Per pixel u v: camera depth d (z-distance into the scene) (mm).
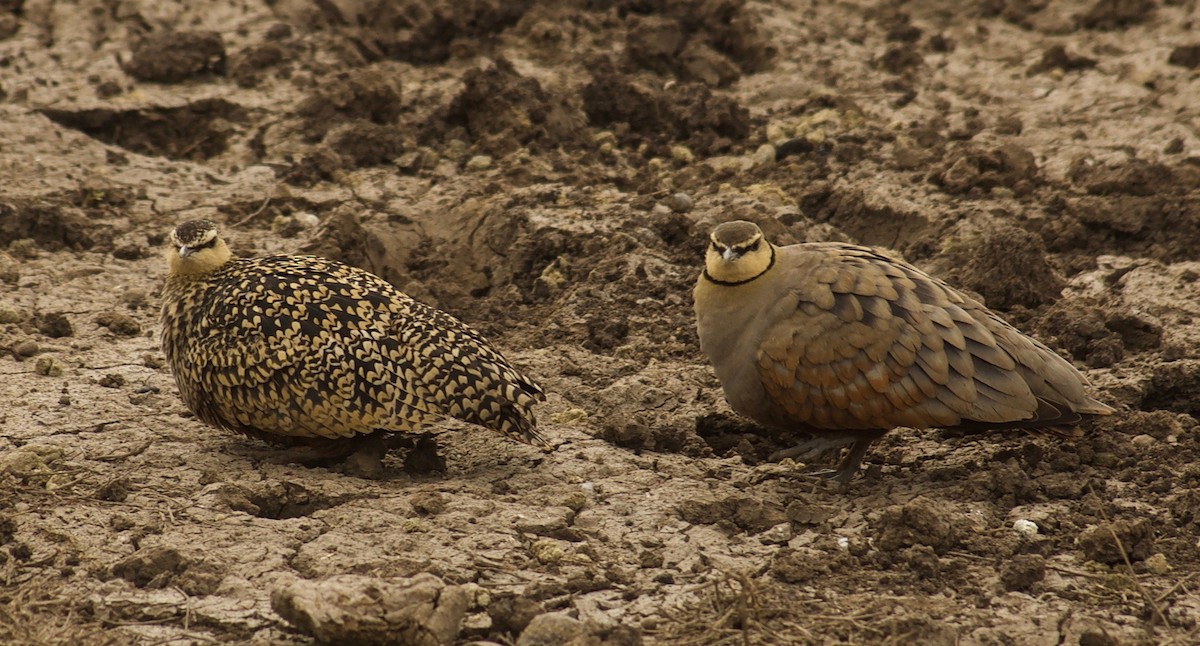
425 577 8273
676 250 14562
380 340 10328
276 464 10625
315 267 10859
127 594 8711
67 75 18453
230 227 15305
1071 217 15391
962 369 10094
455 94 18469
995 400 10094
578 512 10078
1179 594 9094
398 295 10789
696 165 17047
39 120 16906
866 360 10148
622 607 8805
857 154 17125
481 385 10328
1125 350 12953
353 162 16859
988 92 19234
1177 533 9859
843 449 11555
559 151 17172
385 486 10305
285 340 10250
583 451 11109
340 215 14648
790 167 16859
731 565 9391
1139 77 19281
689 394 12141
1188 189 15688
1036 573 9227
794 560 9320
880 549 9570
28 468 10203
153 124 17781
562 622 8305
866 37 21344
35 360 12281
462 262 14945
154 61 18547
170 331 10875
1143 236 15133
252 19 20641
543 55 19859
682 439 11531
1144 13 21594
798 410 10492
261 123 17781
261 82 18781
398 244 15133
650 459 11078
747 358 10602
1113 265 14438
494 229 15047
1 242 14531
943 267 14539
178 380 10844
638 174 16734
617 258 14242
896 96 19031
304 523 9578
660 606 8820
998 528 9969
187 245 10812
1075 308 13391
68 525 9438
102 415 11320
